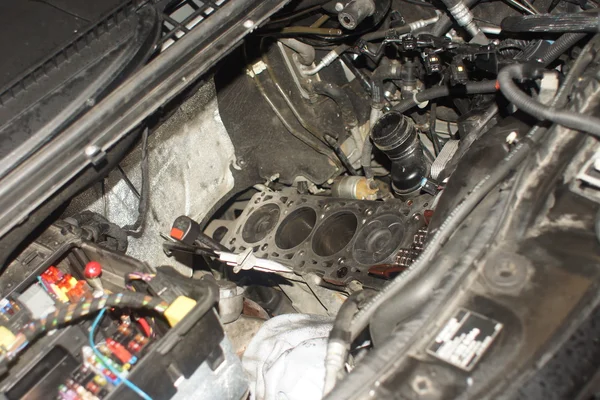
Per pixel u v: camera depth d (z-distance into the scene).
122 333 1.54
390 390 1.27
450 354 1.29
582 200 1.45
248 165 2.47
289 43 2.28
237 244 2.39
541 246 1.39
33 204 1.46
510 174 1.51
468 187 1.69
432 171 2.08
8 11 1.87
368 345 1.73
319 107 2.45
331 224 2.23
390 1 2.17
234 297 2.01
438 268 1.42
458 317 1.33
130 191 2.13
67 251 1.72
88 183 1.62
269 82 2.36
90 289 1.65
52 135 1.55
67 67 1.73
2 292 1.61
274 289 2.39
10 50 1.77
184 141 2.23
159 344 1.27
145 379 1.28
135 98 1.56
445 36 2.10
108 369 1.43
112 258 1.61
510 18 1.89
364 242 2.08
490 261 1.39
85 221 1.89
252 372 1.84
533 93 1.77
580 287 1.30
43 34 1.80
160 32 1.79
